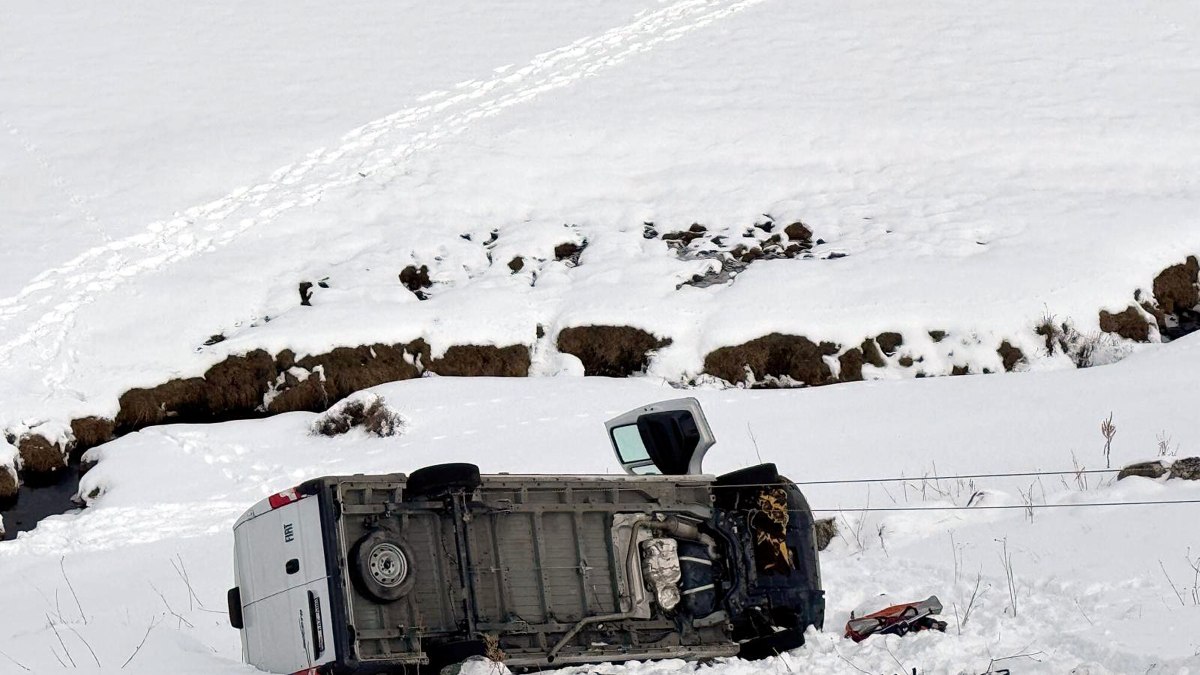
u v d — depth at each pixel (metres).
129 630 39.72
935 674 32.75
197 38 154.50
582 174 125.44
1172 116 145.00
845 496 59.25
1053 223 113.44
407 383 83.94
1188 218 114.12
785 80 150.50
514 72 148.62
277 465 72.38
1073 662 32.62
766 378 91.00
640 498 37.06
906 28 167.62
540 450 70.44
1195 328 101.62
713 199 121.00
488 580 33.50
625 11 168.00
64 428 81.75
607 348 92.31
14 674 35.69
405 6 168.25
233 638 42.78
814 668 33.94
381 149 127.69
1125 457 62.97
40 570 58.47
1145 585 40.59
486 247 110.12
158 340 91.75
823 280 100.19
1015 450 66.06
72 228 107.88
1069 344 94.19
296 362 88.56
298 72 146.50
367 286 99.31
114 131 127.94
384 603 31.69
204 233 109.00
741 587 37.56
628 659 34.72
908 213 117.50
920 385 82.88
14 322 92.69
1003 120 141.38
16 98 133.88
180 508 66.56
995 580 42.94
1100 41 166.75
